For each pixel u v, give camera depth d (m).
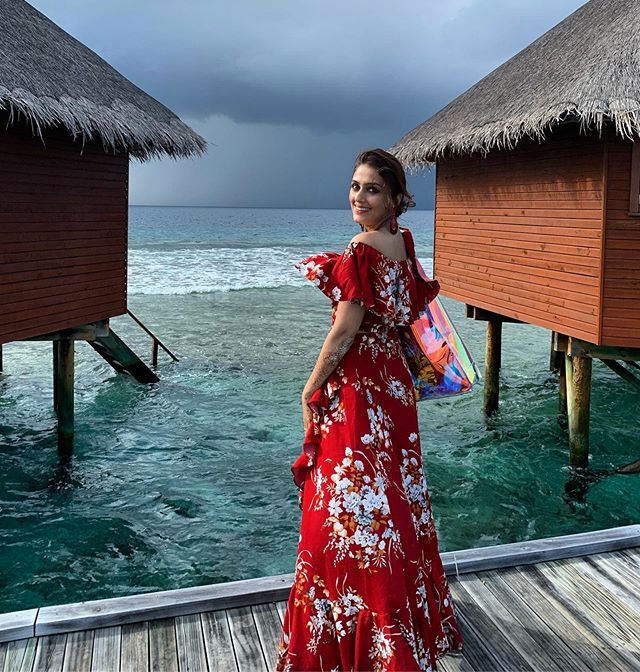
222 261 35.50
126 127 7.30
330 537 2.27
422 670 2.29
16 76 6.09
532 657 2.67
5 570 5.41
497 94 8.62
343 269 2.27
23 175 6.69
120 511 6.55
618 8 7.50
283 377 12.13
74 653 2.65
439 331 2.68
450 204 10.23
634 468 7.51
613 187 6.58
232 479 7.37
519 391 11.30
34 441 8.64
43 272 7.07
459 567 3.28
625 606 3.01
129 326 17.05
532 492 7.23
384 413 2.37
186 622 2.86
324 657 2.28
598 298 6.73
